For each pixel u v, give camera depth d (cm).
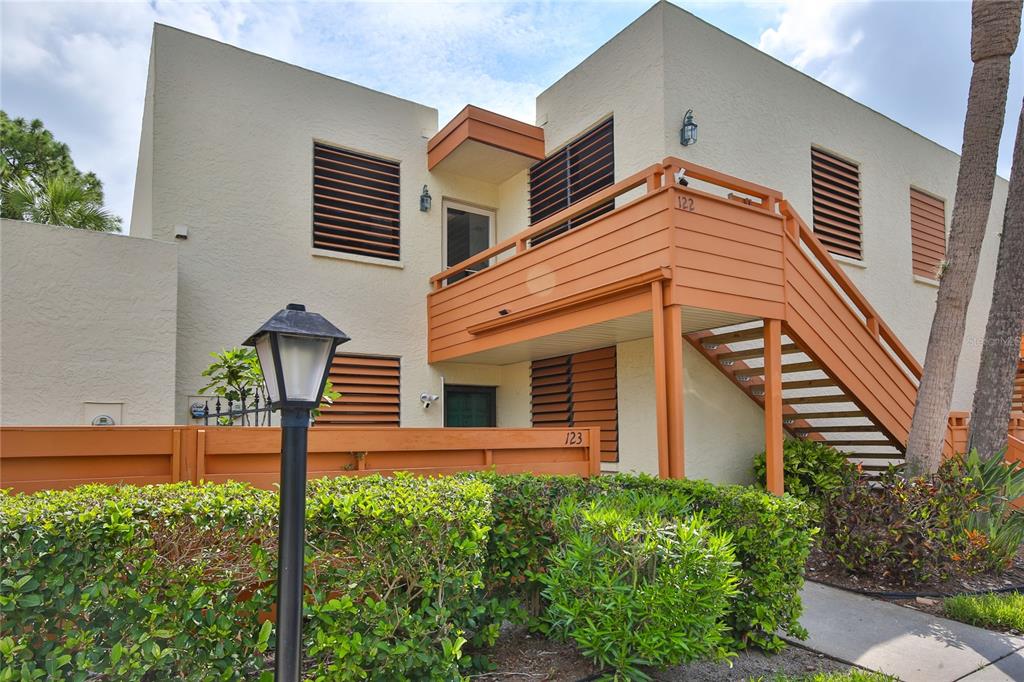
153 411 677
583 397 899
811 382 757
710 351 788
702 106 816
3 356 613
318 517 313
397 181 1005
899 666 393
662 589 340
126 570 279
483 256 872
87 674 270
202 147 844
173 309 697
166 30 831
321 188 933
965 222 718
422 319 998
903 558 551
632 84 826
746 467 818
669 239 584
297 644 240
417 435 491
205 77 854
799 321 674
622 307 639
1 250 620
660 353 584
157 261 693
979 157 718
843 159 1004
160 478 400
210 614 288
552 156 976
